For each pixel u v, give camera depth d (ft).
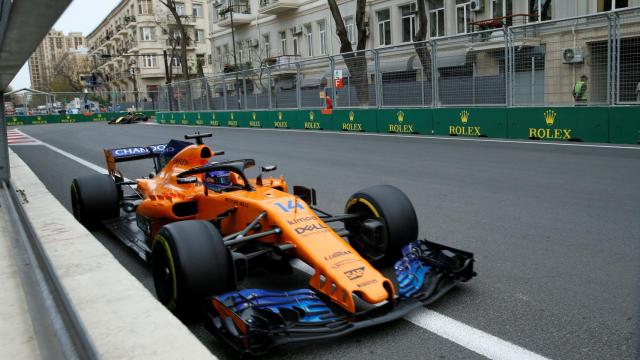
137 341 9.26
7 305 11.42
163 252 11.92
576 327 11.18
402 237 13.89
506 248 16.78
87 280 12.26
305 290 11.41
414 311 12.23
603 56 41.29
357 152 43.70
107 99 190.08
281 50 128.77
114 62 286.66
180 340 9.29
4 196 22.70
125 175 37.06
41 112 162.40
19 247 14.58
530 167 32.17
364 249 14.82
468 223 20.03
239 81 87.81
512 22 73.87
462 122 51.52
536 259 15.60
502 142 45.03
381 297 10.39
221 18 143.13
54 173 38.11
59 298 10.03
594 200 23.02
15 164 37.47
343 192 27.43
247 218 13.62
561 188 25.79
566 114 43.45
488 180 28.66
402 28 95.04
